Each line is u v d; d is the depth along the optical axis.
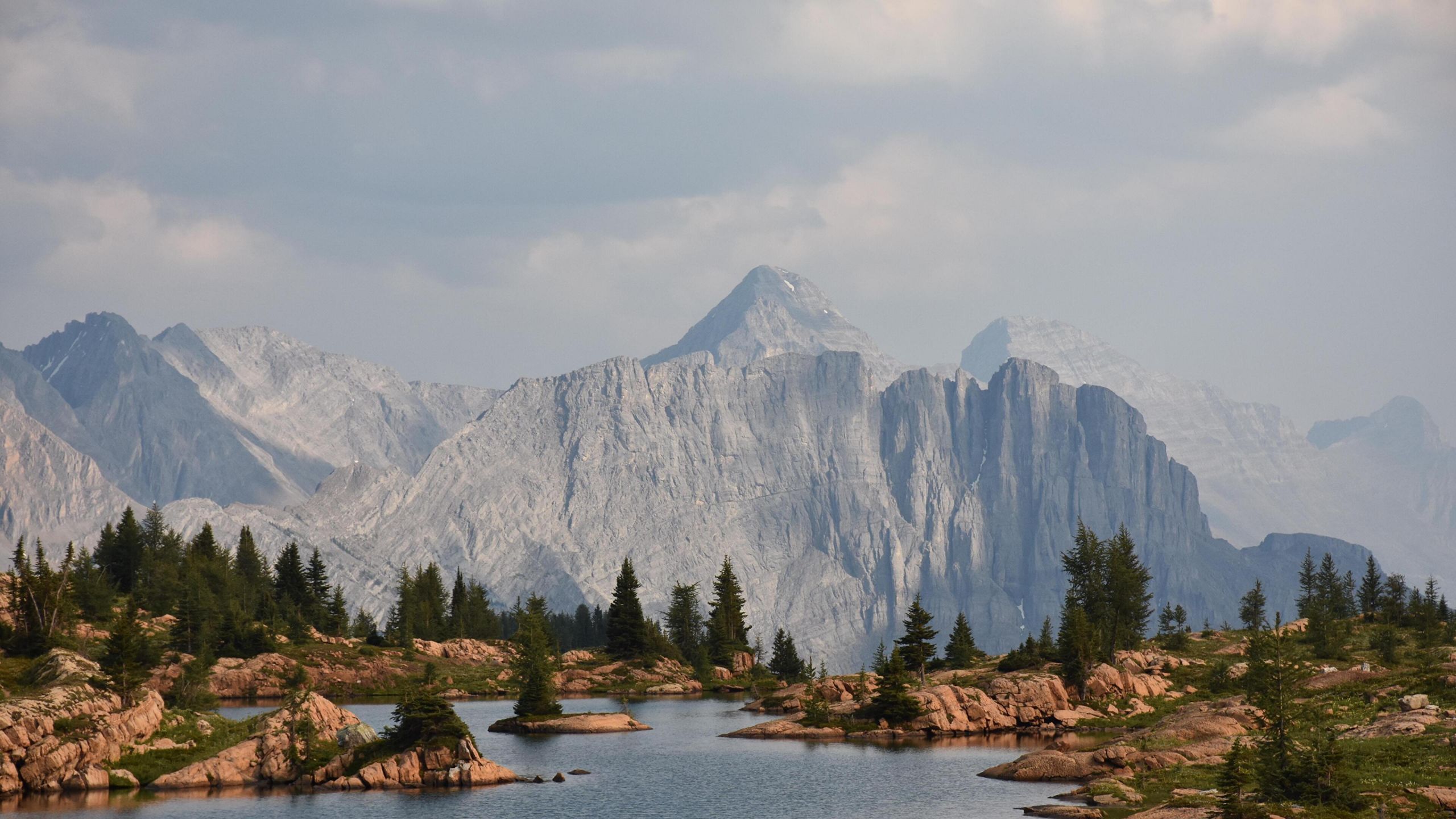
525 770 171.75
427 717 163.50
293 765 159.75
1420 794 122.38
